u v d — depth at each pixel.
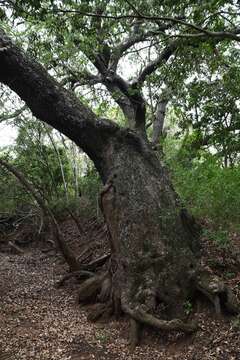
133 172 4.10
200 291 3.46
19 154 10.09
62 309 4.45
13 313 4.31
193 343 3.09
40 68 3.98
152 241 3.78
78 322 3.97
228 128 3.70
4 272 6.62
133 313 3.42
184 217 3.97
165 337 3.29
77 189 10.02
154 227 3.84
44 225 9.56
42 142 10.24
